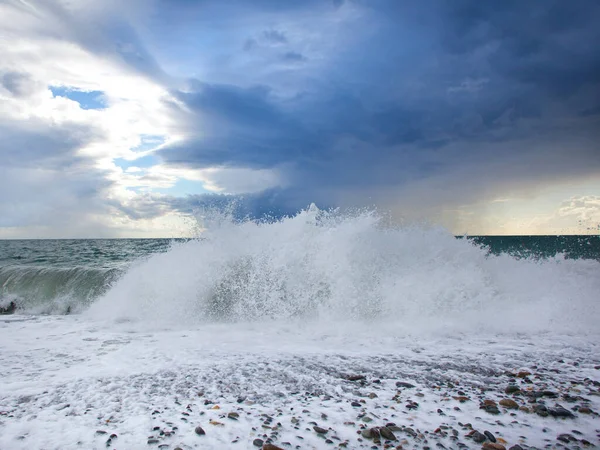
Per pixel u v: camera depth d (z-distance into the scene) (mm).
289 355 4316
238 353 4426
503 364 3930
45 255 23688
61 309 7996
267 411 2783
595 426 2537
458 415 2709
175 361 4105
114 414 2748
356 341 4969
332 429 2496
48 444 2316
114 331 5777
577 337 4980
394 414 2727
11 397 3102
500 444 2275
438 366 3875
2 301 8242
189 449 2248
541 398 3018
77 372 3770
